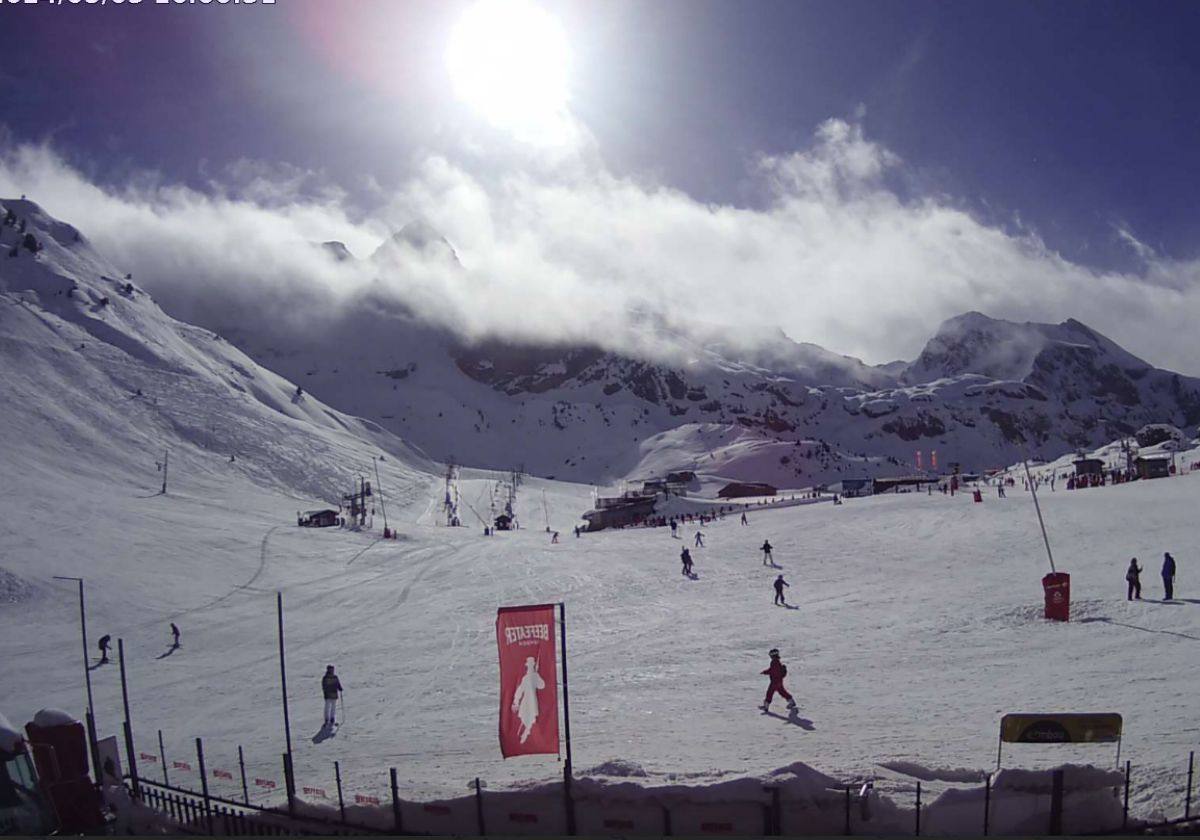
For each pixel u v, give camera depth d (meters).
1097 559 50.09
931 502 90.88
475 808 16.53
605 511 141.88
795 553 68.31
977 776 17.62
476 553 93.38
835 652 34.16
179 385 178.25
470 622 51.59
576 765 20.98
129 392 166.88
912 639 35.00
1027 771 14.73
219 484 139.75
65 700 39.72
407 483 179.00
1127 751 18.23
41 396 150.00
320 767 24.77
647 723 25.88
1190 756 16.30
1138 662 27.36
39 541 80.69
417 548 101.88
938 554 59.34
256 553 90.00
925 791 16.41
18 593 66.12
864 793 14.87
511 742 17.44
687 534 95.00
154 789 23.73
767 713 25.80
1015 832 14.38
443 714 30.72
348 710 32.75
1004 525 67.69
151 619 62.59
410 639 47.88
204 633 56.06
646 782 17.19
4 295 193.25
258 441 165.50
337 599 67.69
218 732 31.31
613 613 49.88
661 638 40.88
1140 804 15.08
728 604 49.53
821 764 19.12
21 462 119.00
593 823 15.84
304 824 17.67
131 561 79.25
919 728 22.25
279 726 31.38
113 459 136.12
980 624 36.47
